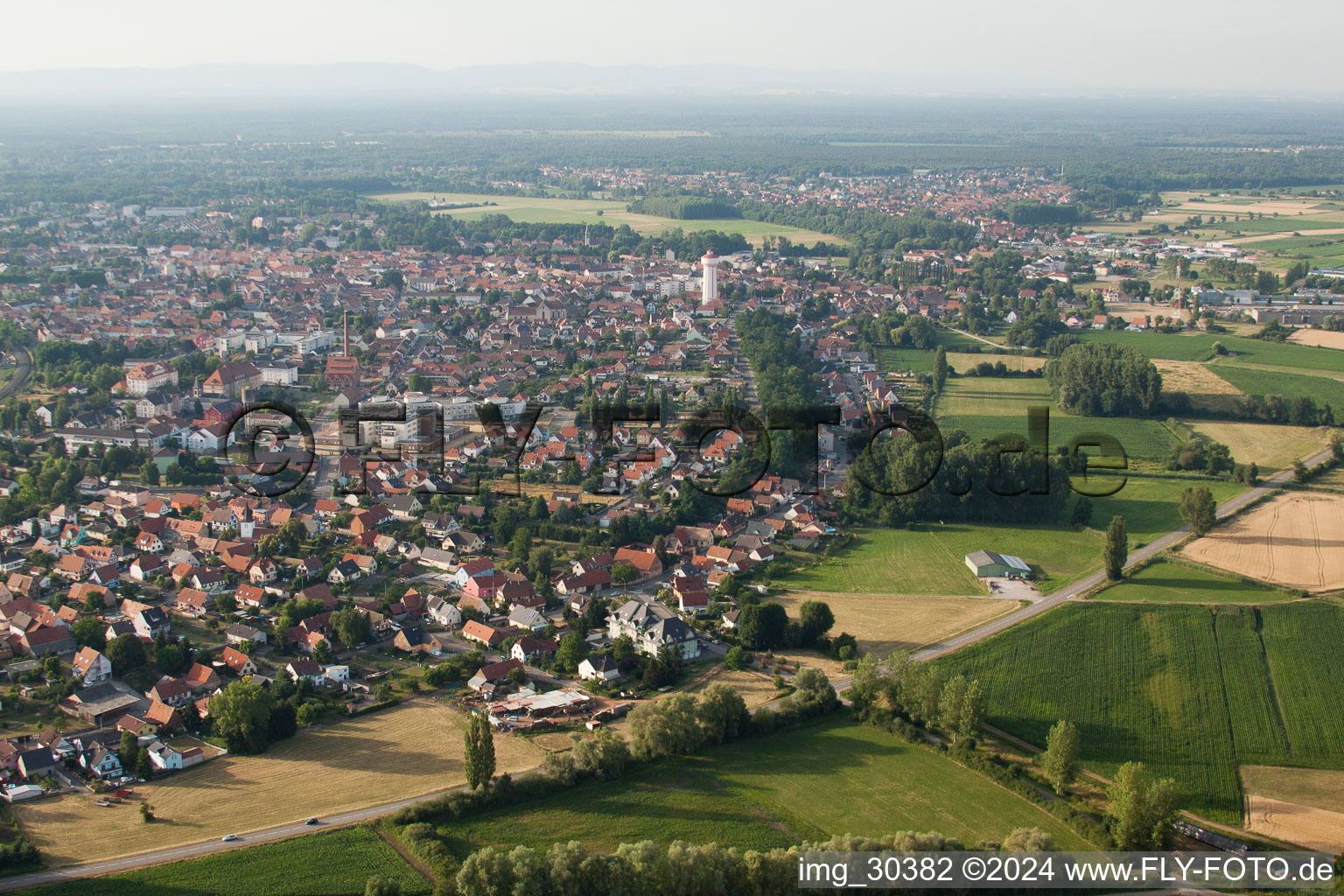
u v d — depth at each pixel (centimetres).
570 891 17275
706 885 17450
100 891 17575
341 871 18188
